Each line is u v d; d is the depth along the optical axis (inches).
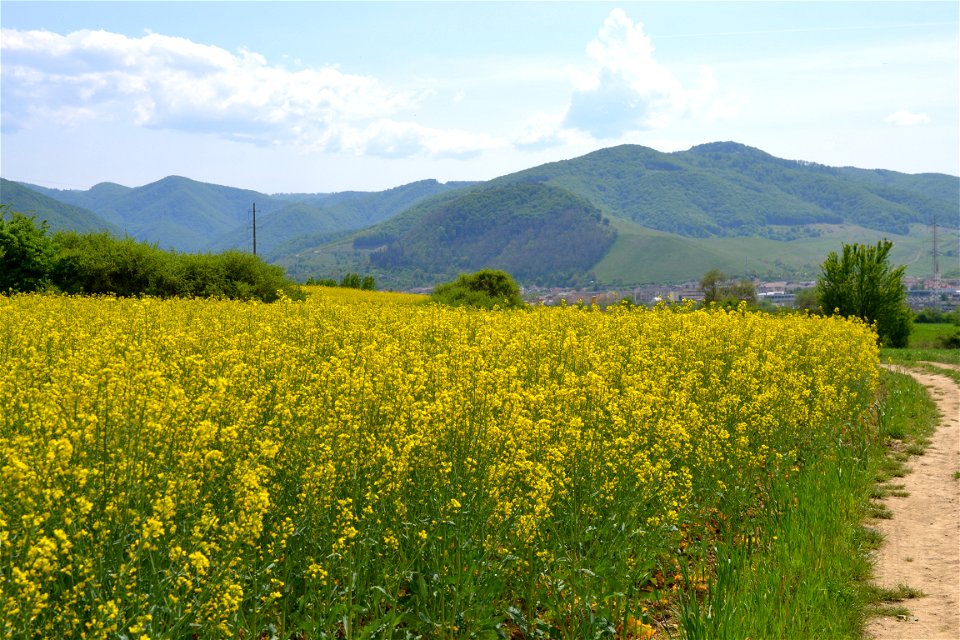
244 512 221.1
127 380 281.6
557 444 322.0
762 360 625.3
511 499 289.6
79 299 938.7
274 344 445.4
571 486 309.7
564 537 300.4
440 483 279.0
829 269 1931.6
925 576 354.9
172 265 1507.1
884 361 1264.8
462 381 352.8
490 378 355.6
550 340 551.5
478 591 258.1
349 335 563.8
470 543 263.7
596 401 383.2
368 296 2135.8
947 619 311.0
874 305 1883.6
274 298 1590.8
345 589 243.3
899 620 311.6
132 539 218.1
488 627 255.9
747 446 430.9
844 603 318.3
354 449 271.4
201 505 237.9
